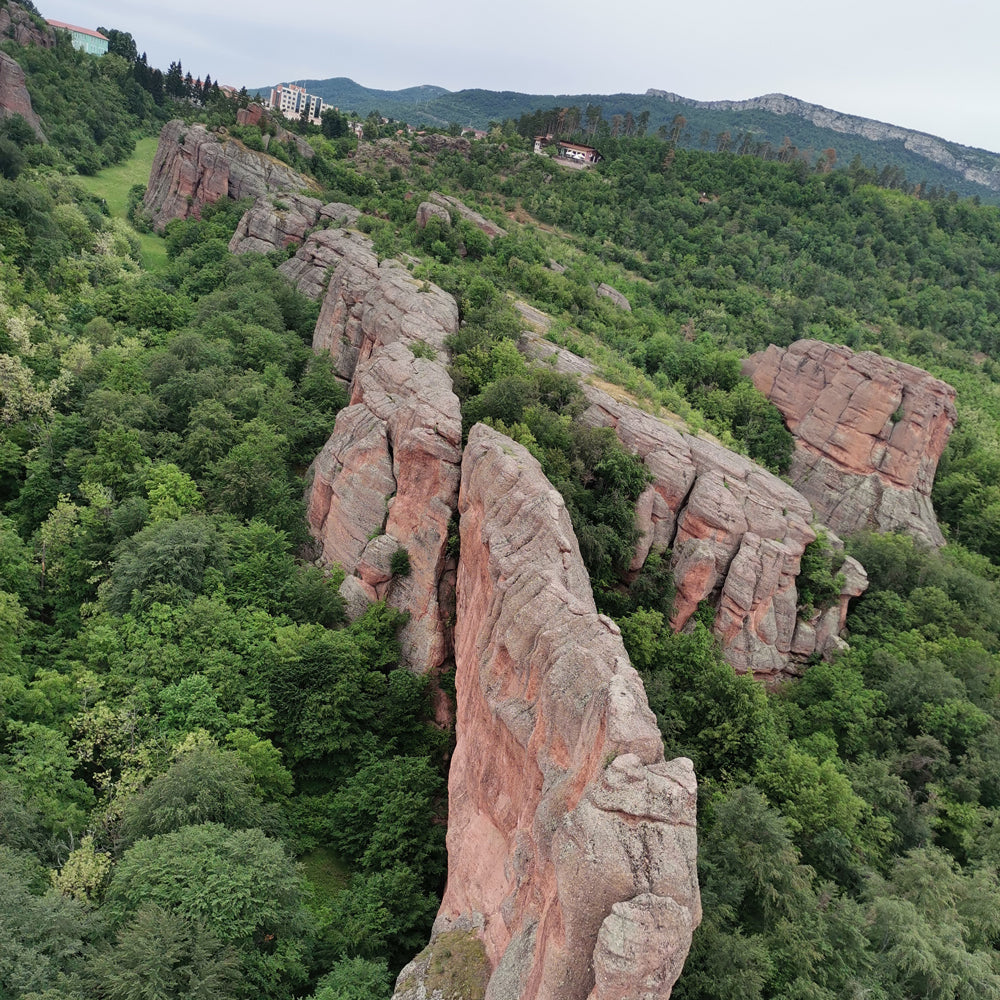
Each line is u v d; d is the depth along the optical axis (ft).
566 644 98.27
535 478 141.28
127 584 167.53
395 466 182.91
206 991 94.12
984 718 183.93
